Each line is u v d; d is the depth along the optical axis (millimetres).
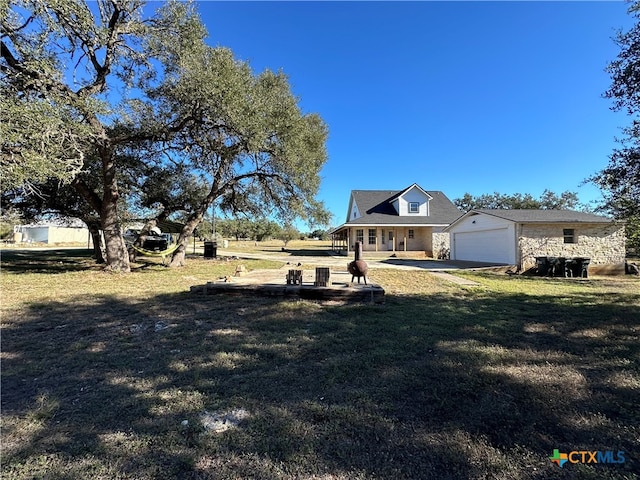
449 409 2348
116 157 11289
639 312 5457
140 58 9367
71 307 5676
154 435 2043
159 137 10422
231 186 14297
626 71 6656
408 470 1736
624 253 14430
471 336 4066
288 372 3012
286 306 5695
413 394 2576
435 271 12484
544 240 14352
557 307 5895
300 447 1925
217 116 9383
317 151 13891
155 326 4578
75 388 2723
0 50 7277
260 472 1720
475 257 17766
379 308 5633
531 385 2703
